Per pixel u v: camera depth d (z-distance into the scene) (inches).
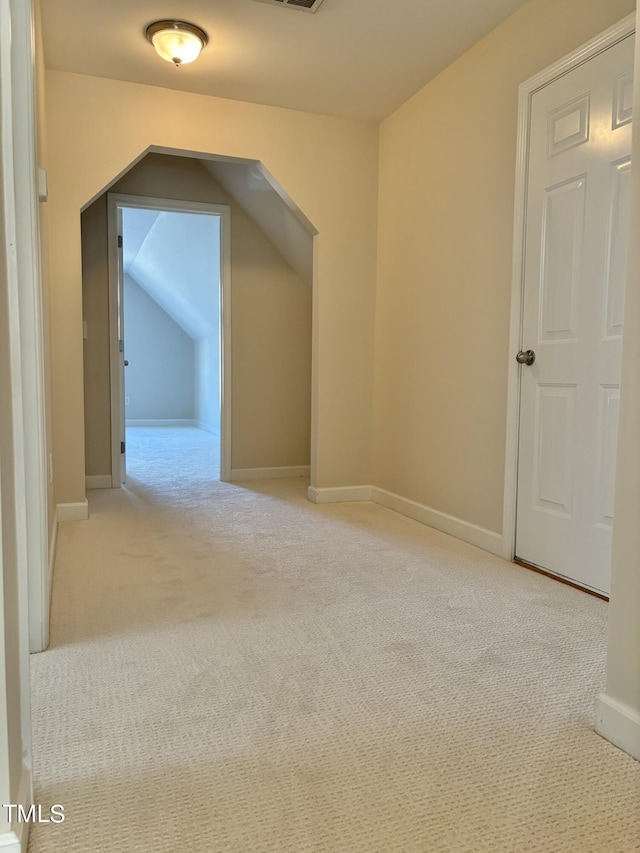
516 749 47.1
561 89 84.7
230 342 170.7
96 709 52.2
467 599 79.2
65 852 36.0
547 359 88.5
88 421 157.5
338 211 136.0
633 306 46.6
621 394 47.6
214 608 75.6
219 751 46.3
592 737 48.8
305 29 98.4
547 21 87.4
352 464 143.2
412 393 125.9
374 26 97.2
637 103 45.9
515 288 94.0
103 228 155.0
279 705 53.2
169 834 37.6
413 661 61.7
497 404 99.5
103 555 98.2
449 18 95.5
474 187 104.5
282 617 72.9
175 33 97.1
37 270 65.9
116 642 65.7
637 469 46.2
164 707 52.7
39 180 74.7
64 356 119.8
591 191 80.1
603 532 79.7
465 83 106.3
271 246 173.3
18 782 35.0
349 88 120.0
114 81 117.5
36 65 77.6
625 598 47.2
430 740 48.1
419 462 123.5
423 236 120.8
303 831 38.0
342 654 63.2
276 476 178.2
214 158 127.3
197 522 121.5
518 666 60.8
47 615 67.1
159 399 363.6
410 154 124.9
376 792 41.8
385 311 137.1
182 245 234.4
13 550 34.8
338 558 97.1
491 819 39.3
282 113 129.3
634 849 36.8
